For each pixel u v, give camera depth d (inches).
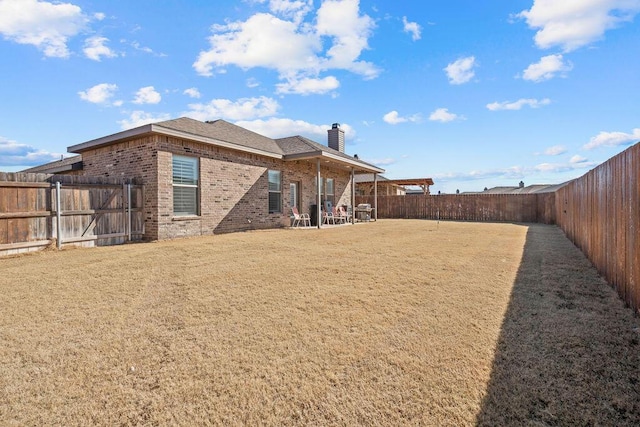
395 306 139.4
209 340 107.5
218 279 184.2
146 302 145.3
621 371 87.2
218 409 73.6
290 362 93.5
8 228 265.0
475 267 217.0
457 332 113.0
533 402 74.9
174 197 373.4
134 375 86.9
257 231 459.2
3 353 98.3
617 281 157.6
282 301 146.3
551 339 106.8
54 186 292.8
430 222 692.7
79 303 143.7
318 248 299.3
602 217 193.0
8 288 167.0
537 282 178.4
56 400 76.3
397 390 80.2
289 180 555.8
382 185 1079.0
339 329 116.1
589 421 68.4
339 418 70.3
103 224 326.6
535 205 704.4
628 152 142.6
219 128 490.6
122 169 388.2
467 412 71.9
